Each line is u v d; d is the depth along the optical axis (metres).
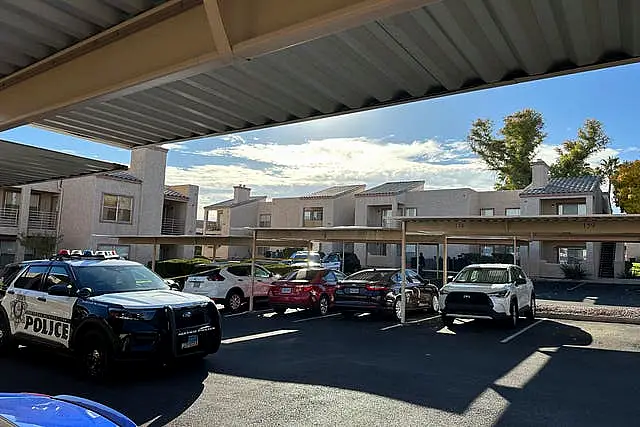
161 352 7.02
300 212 43.66
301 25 3.31
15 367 7.84
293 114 6.69
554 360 8.91
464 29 4.14
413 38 4.36
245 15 3.61
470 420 5.64
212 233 51.22
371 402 6.25
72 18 4.32
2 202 25.91
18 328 8.34
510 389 6.94
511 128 44.50
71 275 7.91
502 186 45.66
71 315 7.39
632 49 4.27
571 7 3.67
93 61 4.71
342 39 4.44
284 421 5.52
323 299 15.34
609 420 5.71
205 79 5.53
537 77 4.89
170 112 6.72
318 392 6.66
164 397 6.35
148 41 4.30
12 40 4.71
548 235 16.42
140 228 28.95
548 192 30.41
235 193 47.41
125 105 6.44
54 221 27.58
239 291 16.06
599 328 12.87
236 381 7.18
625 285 26.84
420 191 36.91
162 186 30.39
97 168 10.51
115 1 4.05
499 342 10.73
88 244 26.39
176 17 4.13
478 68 4.91
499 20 3.96
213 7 3.63
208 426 5.34
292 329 12.30
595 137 43.12
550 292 23.30
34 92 5.27
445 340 10.90
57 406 3.26
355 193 40.91
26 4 4.08
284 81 5.52
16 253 26.33
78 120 7.14
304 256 33.56
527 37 4.21
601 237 16.08
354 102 6.10
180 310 7.37
